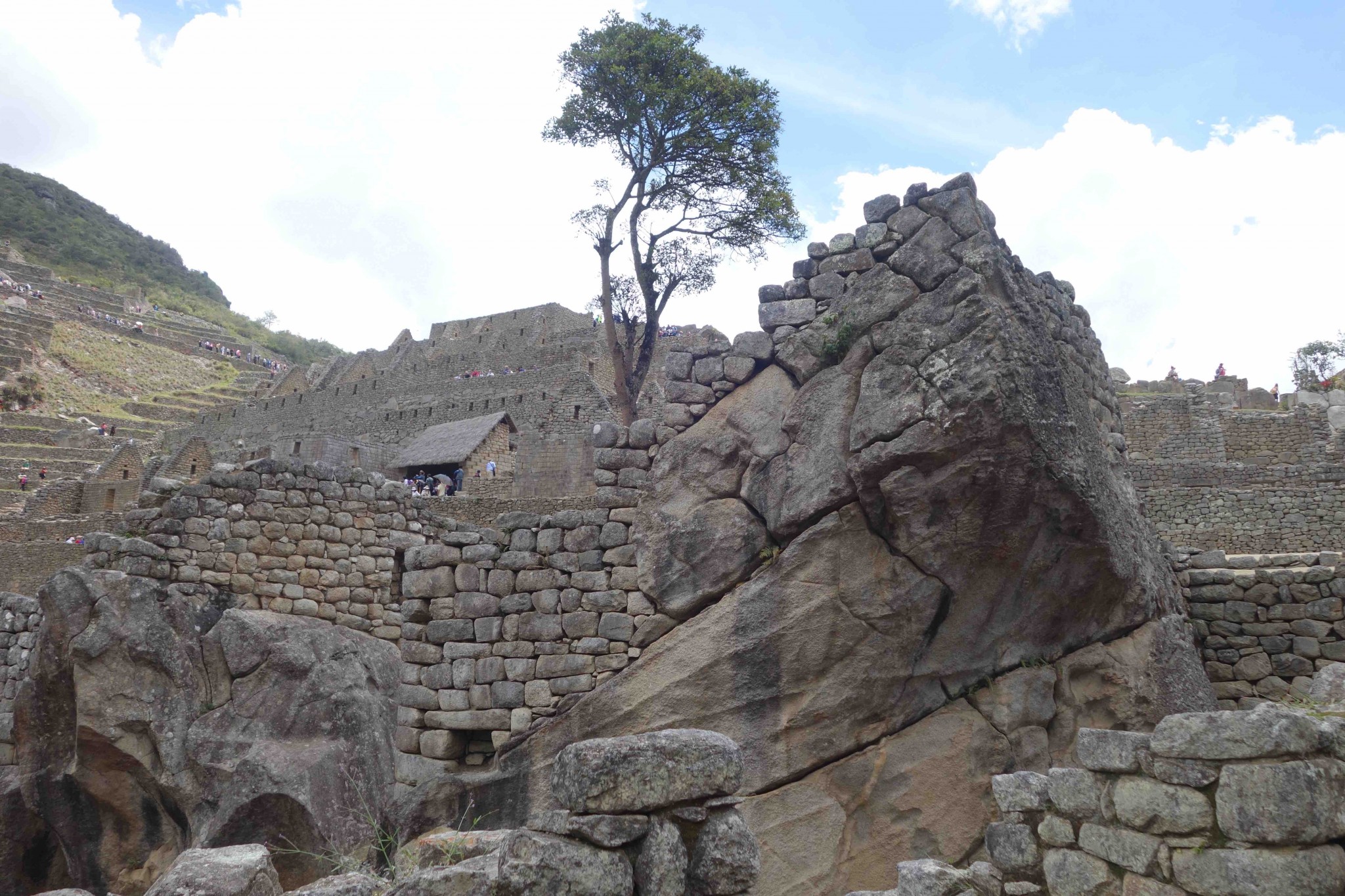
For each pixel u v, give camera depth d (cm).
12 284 8750
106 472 4488
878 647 812
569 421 4703
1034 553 790
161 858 1027
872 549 824
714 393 939
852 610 818
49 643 1059
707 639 852
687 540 886
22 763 1068
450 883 466
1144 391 4162
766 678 826
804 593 830
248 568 1195
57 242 12556
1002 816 554
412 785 938
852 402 845
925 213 864
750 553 866
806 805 793
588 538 930
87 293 9788
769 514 862
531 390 5128
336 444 4028
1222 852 412
